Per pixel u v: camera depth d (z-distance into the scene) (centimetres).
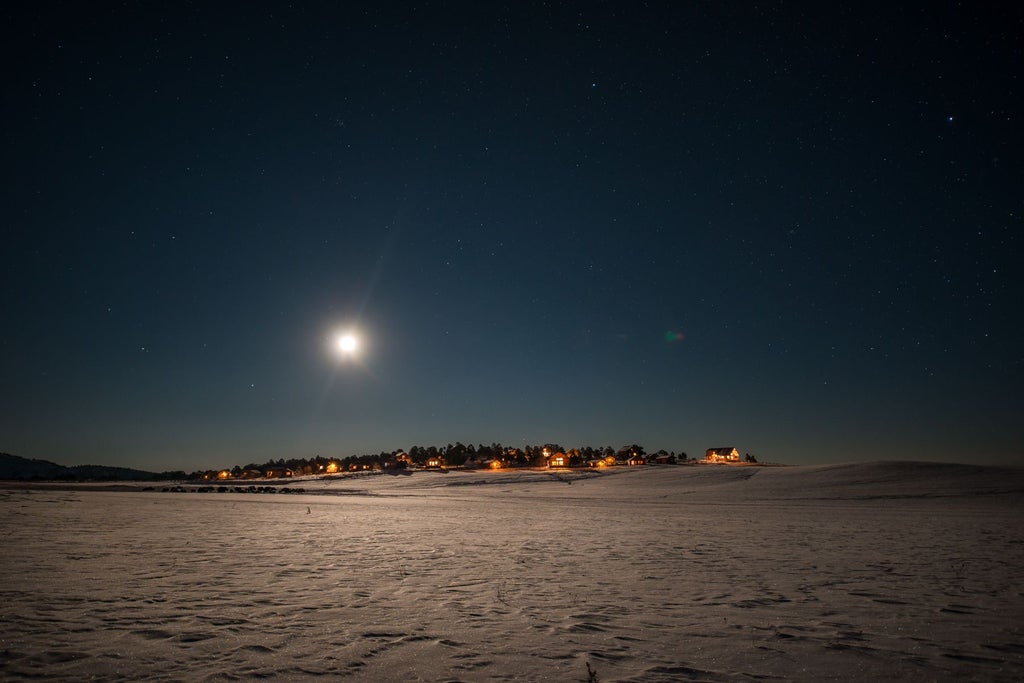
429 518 3069
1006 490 5516
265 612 864
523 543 1886
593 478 10131
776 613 916
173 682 564
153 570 1209
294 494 7312
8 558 1295
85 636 711
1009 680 609
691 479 8850
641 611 920
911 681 604
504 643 726
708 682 595
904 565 1462
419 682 579
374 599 976
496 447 18075
